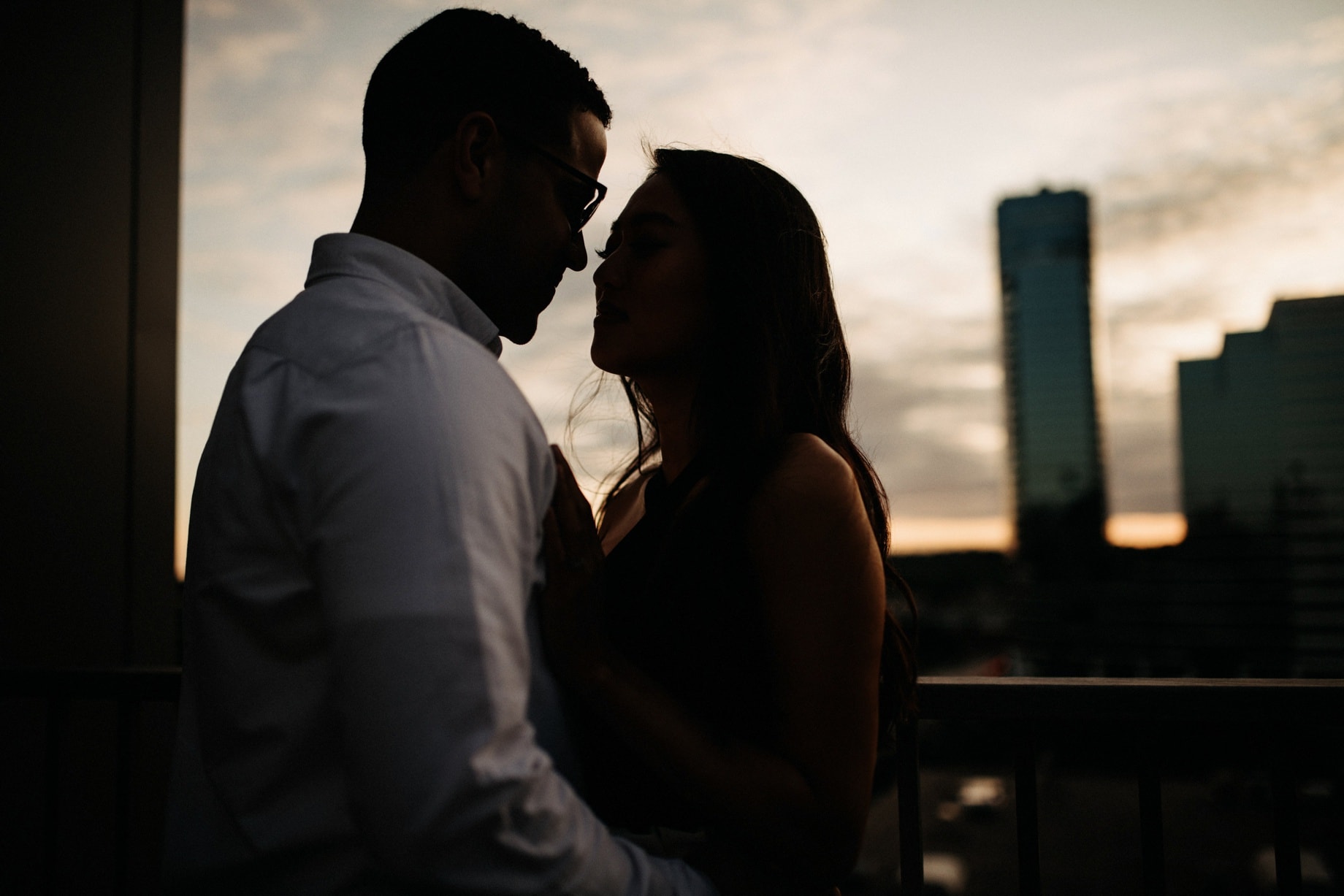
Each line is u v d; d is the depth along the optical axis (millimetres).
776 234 1062
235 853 708
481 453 658
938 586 133750
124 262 2471
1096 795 58844
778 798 782
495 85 892
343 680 603
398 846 574
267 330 786
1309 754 1176
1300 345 114312
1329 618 101625
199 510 768
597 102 1013
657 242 1062
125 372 2457
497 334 885
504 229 910
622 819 918
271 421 714
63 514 2227
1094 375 137000
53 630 2178
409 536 611
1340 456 110250
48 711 1493
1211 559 110625
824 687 810
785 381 1045
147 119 2594
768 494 858
